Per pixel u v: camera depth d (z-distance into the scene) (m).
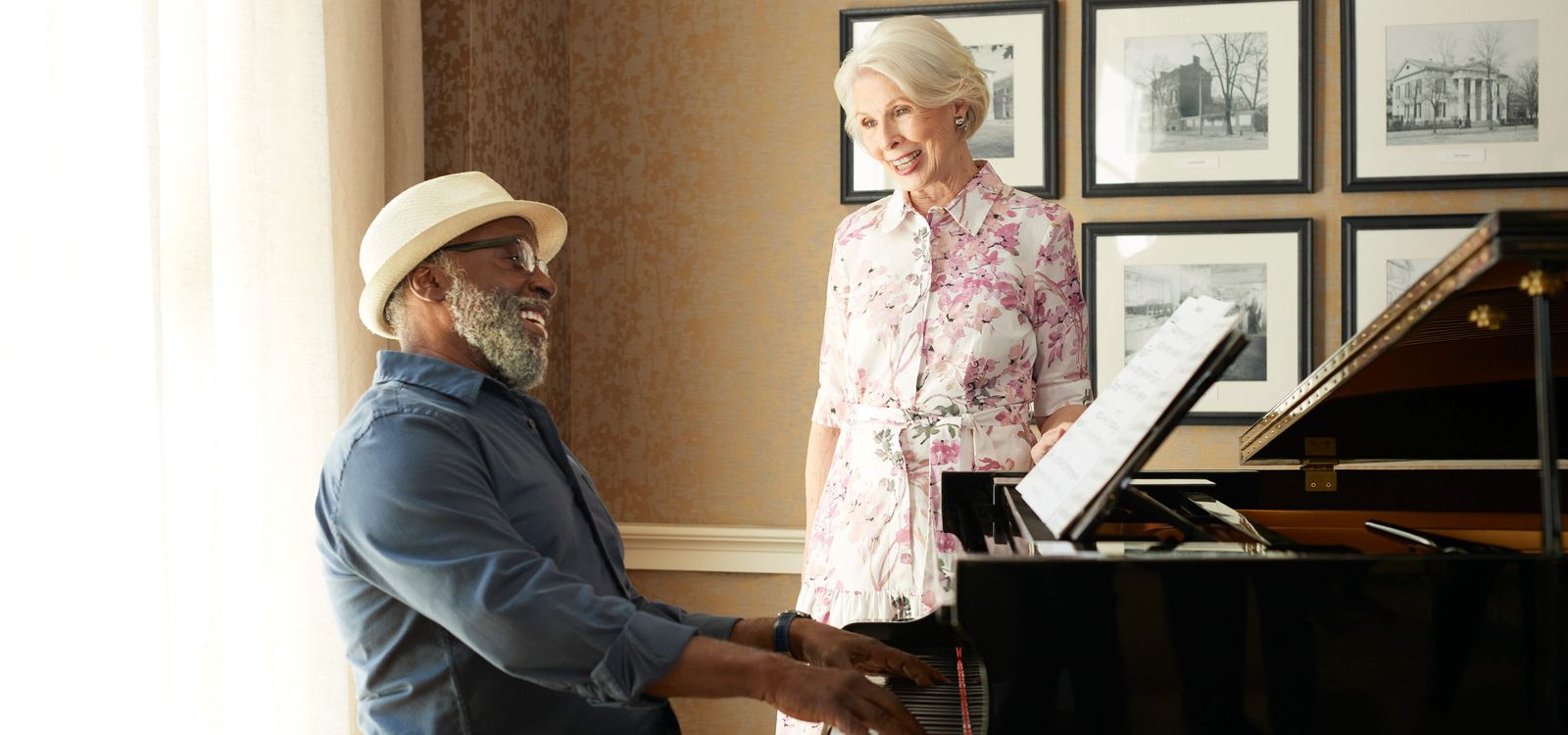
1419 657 1.22
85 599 1.79
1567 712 1.20
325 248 2.42
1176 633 1.24
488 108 3.05
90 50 1.84
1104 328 3.30
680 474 3.53
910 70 2.19
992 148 3.33
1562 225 1.09
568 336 3.55
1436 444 1.97
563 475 1.72
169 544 1.99
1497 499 2.05
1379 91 3.18
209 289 2.09
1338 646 1.22
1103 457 1.43
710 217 3.49
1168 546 1.55
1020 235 2.29
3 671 1.67
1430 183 3.15
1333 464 2.07
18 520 1.69
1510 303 1.35
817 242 3.45
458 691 1.50
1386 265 3.19
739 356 3.49
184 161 2.07
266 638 2.21
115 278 1.87
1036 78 3.30
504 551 1.40
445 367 1.64
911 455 2.24
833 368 2.44
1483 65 3.13
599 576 1.69
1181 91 3.25
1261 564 1.23
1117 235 3.29
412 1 2.84
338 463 1.50
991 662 1.25
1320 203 3.23
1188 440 3.31
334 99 2.53
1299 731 1.23
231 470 2.17
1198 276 3.26
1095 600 1.25
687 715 3.57
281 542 2.27
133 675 1.85
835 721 1.27
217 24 2.21
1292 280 3.22
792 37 3.44
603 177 3.53
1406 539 1.70
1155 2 3.24
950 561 2.13
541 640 1.34
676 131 3.50
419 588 1.39
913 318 2.28
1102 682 1.24
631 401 3.54
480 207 1.69
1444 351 1.54
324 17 2.49
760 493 3.50
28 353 1.71
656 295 3.52
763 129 3.46
